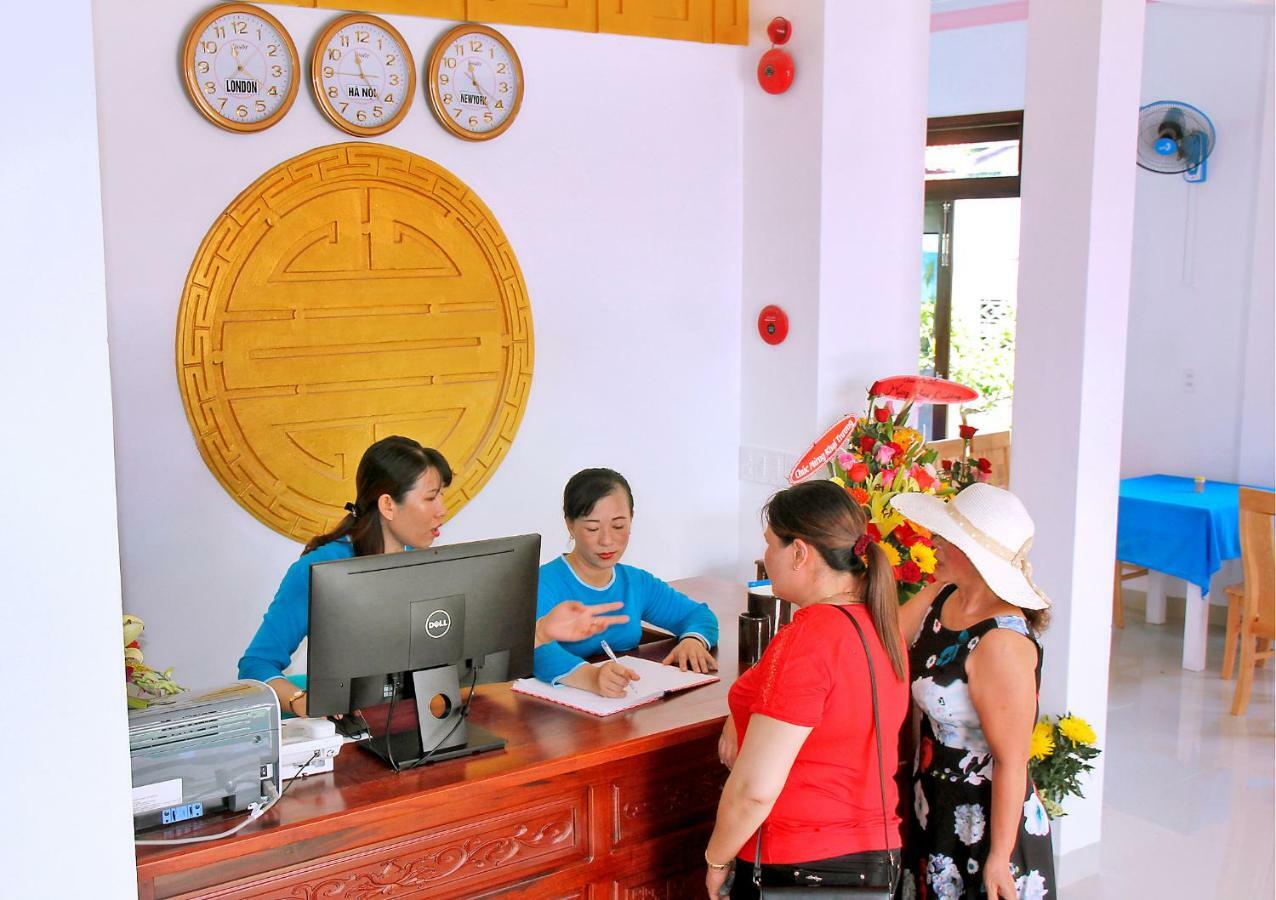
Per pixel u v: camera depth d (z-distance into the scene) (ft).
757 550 16.81
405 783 7.48
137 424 12.00
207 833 6.77
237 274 12.40
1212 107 20.47
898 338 16.34
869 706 7.23
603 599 10.27
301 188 12.67
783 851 7.37
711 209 16.03
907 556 9.63
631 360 15.58
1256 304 20.21
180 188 11.96
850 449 10.54
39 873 5.46
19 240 5.09
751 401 16.61
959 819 8.22
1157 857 13.24
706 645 10.23
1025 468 12.71
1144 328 21.83
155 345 12.03
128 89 11.55
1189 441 21.43
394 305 13.51
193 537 12.51
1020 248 12.59
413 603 7.66
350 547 9.21
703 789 8.86
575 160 14.70
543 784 8.02
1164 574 21.53
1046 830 8.46
